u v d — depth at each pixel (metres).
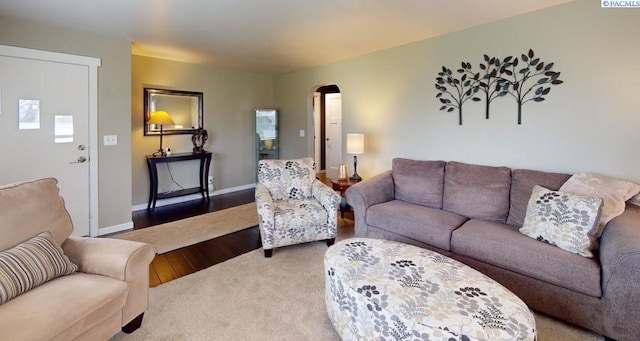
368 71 4.21
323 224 3.02
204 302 2.12
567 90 2.60
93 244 1.80
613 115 2.40
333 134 6.82
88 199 3.41
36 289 1.47
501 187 2.68
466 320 1.28
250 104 5.80
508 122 2.95
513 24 2.85
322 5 2.61
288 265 2.69
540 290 1.95
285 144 5.94
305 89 5.41
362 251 1.91
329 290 1.80
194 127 5.02
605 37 2.40
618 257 1.63
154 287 2.32
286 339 1.76
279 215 2.86
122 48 3.56
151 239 3.31
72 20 2.94
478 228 2.39
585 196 2.04
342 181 3.92
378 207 2.93
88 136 3.37
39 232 1.70
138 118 4.42
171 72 4.70
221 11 2.73
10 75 2.89
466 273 1.66
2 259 1.42
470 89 3.19
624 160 2.37
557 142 2.68
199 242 3.24
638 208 2.05
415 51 3.64
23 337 1.16
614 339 1.67
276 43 3.73
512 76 2.90
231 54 4.30
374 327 1.45
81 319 1.35
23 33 2.93
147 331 1.81
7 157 2.93
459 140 3.32
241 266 2.67
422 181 3.11
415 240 2.60
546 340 1.77
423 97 3.60
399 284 1.54
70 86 3.23
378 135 4.12
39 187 1.81
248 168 5.90
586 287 1.75
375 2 2.55
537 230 2.12
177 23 3.03
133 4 2.57
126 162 3.67
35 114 3.04
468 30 3.17
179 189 4.97
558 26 2.61
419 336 1.28
